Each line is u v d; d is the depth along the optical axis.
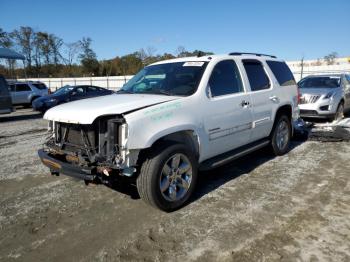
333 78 10.87
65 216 3.89
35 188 4.83
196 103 4.12
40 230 3.57
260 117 5.31
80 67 63.78
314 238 3.23
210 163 4.43
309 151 6.58
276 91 5.80
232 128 4.68
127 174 3.47
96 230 3.54
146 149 3.70
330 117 9.70
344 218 3.63
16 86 19.69
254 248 3.09
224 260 2.93
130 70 60.03
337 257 2.92
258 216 3.73
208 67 4.50
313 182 4.78
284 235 3.30
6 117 15.34
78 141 3.87
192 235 3.36
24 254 3.12
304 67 32.66
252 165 5.69
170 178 3.85
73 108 3.93
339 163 5.71
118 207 4.10
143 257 3.01
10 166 6.04
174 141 3.92
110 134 3.50
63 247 3.22
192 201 4.21
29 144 8.18
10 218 3.86
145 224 3.63
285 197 4.25
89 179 3.52
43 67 63.72
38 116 15.48
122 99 4.10
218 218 3.72
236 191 4.51
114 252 3.11
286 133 6.32
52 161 3.93
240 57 5.23
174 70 4.76
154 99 3.96
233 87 4.86
